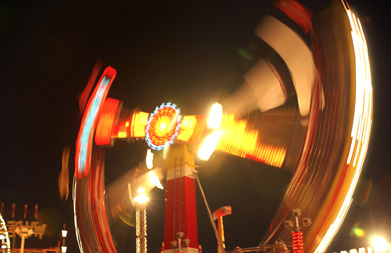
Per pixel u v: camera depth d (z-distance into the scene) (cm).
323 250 1652
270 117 2445
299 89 2292
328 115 1941
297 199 1831
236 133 2506
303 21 2297
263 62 2542
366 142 1781
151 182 2656
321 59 2089
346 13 2053
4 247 2855
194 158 2747
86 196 2581
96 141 2695
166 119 2644
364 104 1847
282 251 1750
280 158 2322
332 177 1766
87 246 2486
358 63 1922
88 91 2838
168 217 2641
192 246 2534
